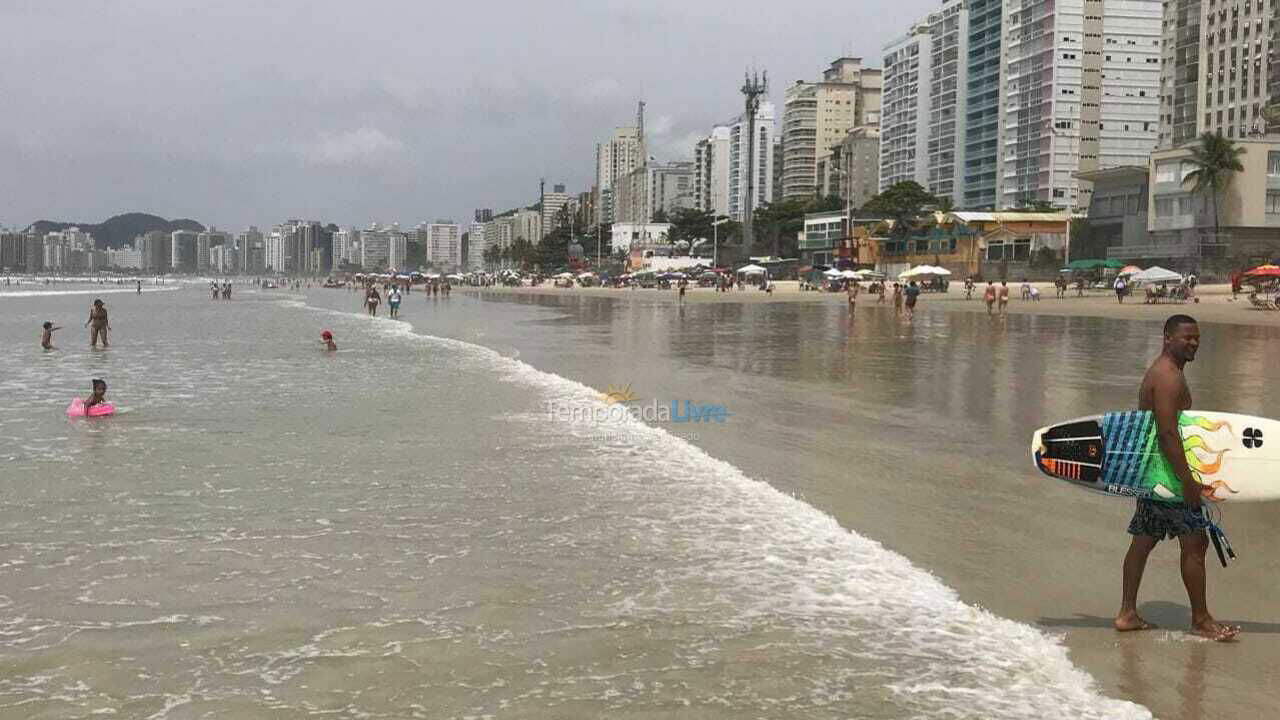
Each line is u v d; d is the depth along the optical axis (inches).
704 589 257.6
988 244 3863.2
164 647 218.1
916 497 362.0
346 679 201.0
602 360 971.9
